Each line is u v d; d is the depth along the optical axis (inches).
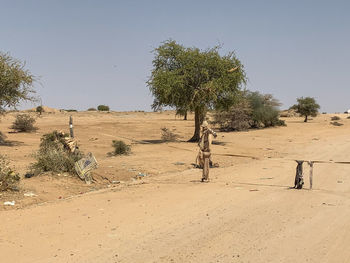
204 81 1179.3
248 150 1021.8
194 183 498.0
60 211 340.2
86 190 452.4
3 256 229.8
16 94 1010.7
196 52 1174.3
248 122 1846.7
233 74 1156.5
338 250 246.1
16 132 1492.4
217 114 1787.6
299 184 457.4
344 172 610.5
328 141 1320.1
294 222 310.0
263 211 345.1
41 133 1492.4
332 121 2354.8
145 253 237.8
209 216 327.0
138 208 353.1
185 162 745.0
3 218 311.6
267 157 871.1
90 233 277.3
